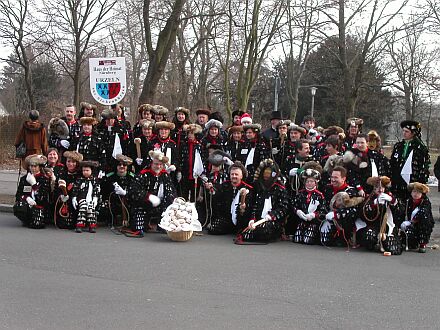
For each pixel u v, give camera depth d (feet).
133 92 109.60
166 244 29.04
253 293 20.62
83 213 32.01
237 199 31.55
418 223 29.09
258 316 18.10
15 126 81.41
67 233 31.50
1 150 76.69
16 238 29.58
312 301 19.89
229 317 17.92
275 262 25.62
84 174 32.63
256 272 23.65
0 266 23.62
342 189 29.86
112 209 33.83
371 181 28.76
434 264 26.23
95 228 32.71
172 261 25.17
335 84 116.26
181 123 36.22
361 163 30.37
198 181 34.65
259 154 33.91
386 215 28.50
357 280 22.89
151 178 32.12
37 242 28.73
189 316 17.89
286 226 31.91
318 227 30.04
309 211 30.27
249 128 34.01
